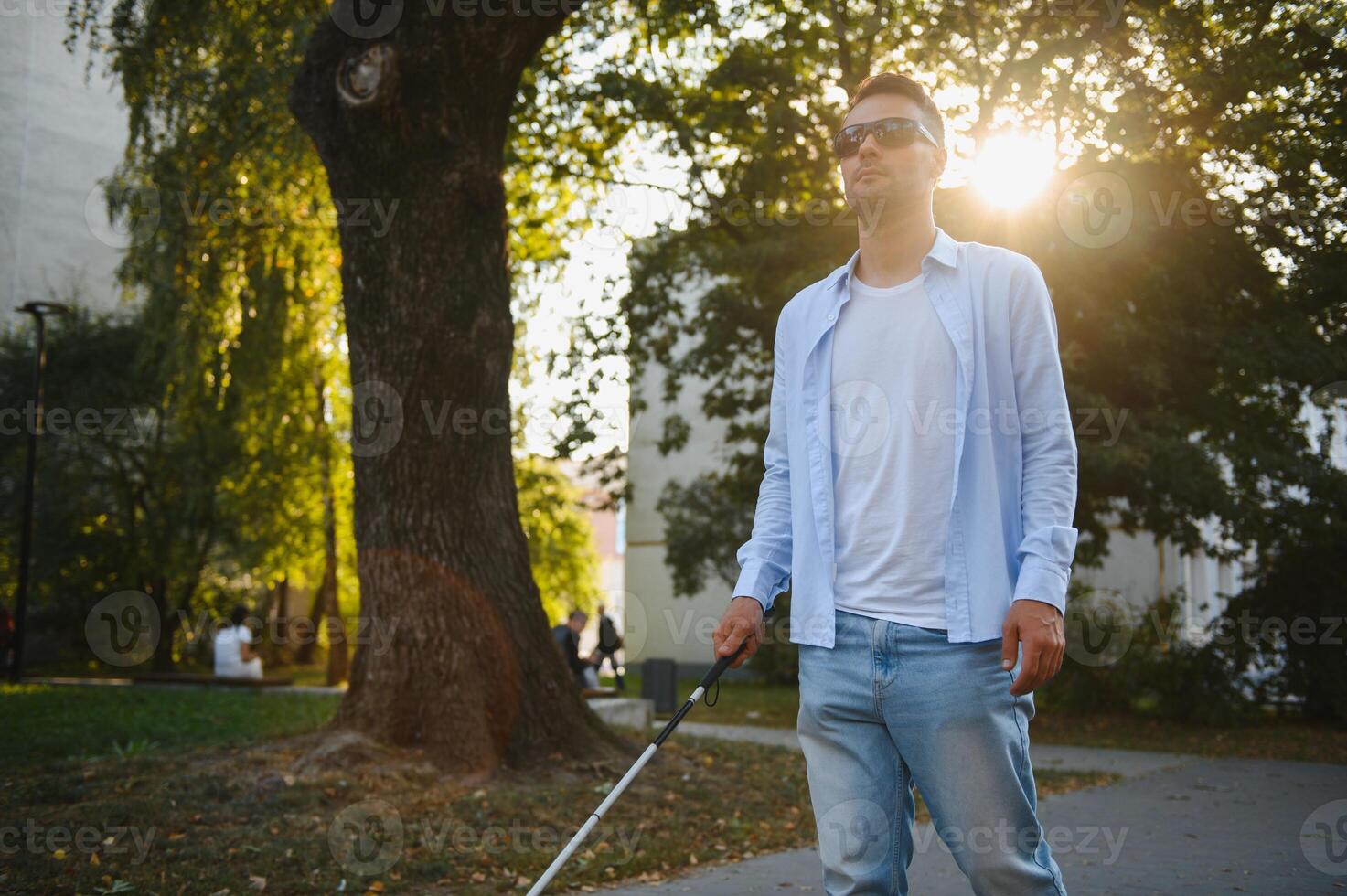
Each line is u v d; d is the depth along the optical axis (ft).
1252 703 48.70
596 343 52.08
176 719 34.73
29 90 104.12
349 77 22.00
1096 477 41.83
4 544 85.10
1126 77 40.86
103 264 108.99
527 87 46.44
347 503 76.64
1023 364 7.48
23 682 61.72
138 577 86.99
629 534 95.81
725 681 82.38
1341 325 45.75
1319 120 40.57
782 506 8.33
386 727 22.17
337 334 61.77
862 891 7.36
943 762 7.18
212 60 40.75
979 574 7.22
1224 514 42.32
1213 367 44.34
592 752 23.06
